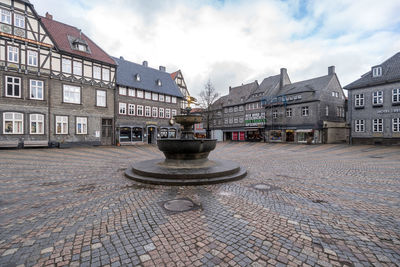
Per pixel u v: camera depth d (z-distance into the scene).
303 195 5.63
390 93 24.97
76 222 3.96
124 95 28.48
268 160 12.88
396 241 3.30
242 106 43.84
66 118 22.52
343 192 5.92
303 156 15.12
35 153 16.33
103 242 3.25
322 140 32.50
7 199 5.28
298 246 3.15
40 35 20.62
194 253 2.97
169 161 8.67
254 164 11.21
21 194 5.70
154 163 9.10
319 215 4.30
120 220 4.04
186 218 4.13
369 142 26.83
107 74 26.27
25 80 19.83
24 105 19.75
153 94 32.31
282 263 2.76
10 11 18.92
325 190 6.12
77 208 4.67
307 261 2.80
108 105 26.34
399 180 7.38
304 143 32.91
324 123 32.09
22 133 19.67
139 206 4.79
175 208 4.66
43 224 3.87
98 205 4.86
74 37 24.77
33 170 9.27
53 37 22.67
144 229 3.68
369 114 26.81
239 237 3.41
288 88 38.03
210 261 2.80
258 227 3.76
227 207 4.72
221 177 7.17
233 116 45.88
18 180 7.34
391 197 5.47
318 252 3.00
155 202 5.05
